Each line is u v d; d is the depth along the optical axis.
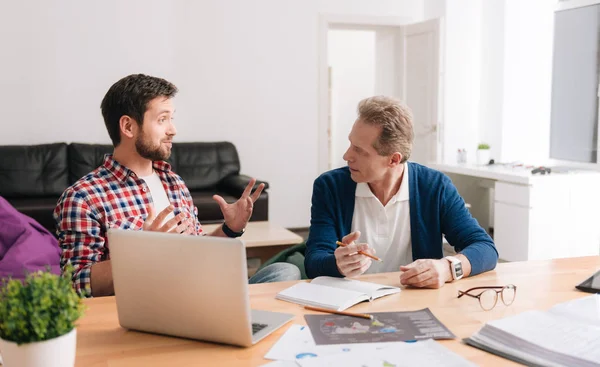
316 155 6.18
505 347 1.23
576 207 4.41
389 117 1.92
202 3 5.71
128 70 5.57
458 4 5.96
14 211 2.71
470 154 6.17
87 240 1.87
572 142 5.21
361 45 8.40
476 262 1.81
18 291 1.04
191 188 5.48
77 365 1.19
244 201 1.98
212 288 1.24
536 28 5.53
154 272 1.28
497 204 4.59
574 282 1.75
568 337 1.23
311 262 1.88
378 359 1.18
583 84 5.08
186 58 5.72
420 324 1.39
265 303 1.55
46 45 5.33
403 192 2.08
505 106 5.75
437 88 5.82
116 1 5.48
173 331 1.33
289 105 6.05
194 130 5.81
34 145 5.19
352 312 1.48
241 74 5.89
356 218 2.11
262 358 1.21
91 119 5.53
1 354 1.07
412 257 2.11
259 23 5.88
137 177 2.01
